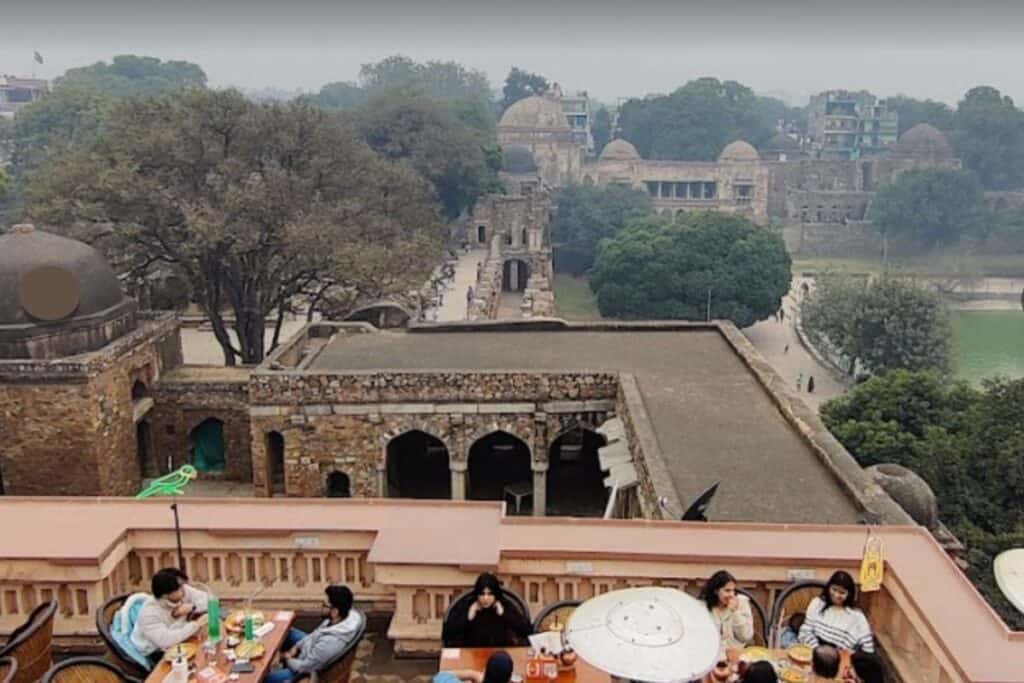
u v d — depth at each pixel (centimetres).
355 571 1157
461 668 927
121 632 977
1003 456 3197
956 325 9606
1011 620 2519
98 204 3956
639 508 2175
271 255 4222
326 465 2933
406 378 2869
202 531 1133
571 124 17088
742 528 1150
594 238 10812
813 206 13538
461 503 1206
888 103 17538
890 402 3956
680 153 15962
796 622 1035
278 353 3133
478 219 8738
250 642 959
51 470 3034
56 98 10238
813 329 7488
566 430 2891
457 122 9094
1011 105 14988
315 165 4616
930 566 1043
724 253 8169
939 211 12231
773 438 2286
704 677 882
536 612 1102
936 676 937
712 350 3173
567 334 3428
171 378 3559
